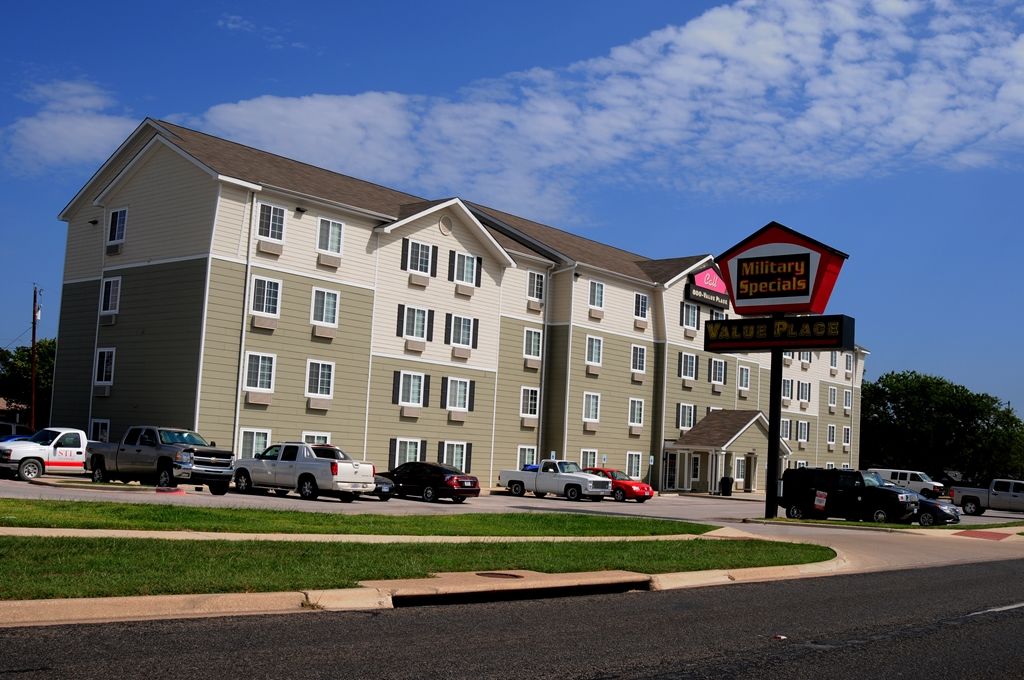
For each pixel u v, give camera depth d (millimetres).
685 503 46844
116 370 38750
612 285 55375
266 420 37438
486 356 47625
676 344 59406
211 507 21984
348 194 42156
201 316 35719
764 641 10547
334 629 10000
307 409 38969
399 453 42969
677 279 59406
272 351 37750
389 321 42531
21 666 7637
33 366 50500
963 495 51625
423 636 9883
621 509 37781
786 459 73750
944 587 16562
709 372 62625
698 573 16328
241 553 14359
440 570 14398
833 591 15492
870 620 12383
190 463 29719
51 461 32219
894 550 24031
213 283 35906
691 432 59500
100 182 41500
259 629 9750
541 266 52312
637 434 56688
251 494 32312
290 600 11344
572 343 52094
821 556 20141
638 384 57031
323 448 32375
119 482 32344
